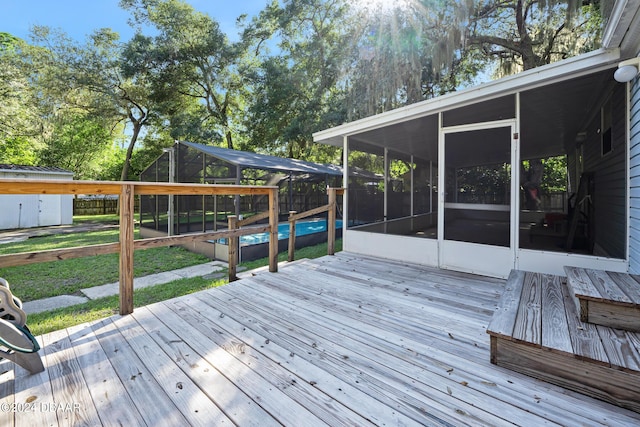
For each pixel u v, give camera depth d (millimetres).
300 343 2062
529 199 3498
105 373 1733
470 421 1358
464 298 2900
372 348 1993
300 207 10617
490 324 1816
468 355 1903
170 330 2262
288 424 1353
